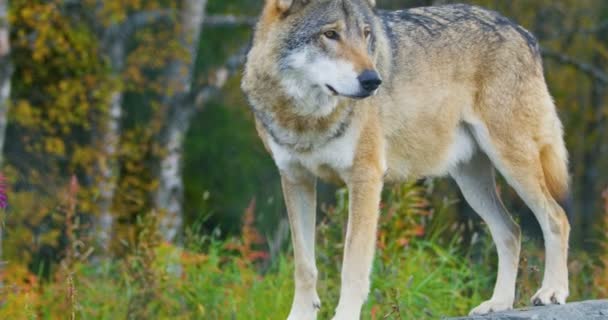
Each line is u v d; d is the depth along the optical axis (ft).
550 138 36.24
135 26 73.77
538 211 35.42
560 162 36.47
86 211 62.54
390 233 43.27
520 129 35.50
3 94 58.44
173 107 73.56
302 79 32.01
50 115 66.28
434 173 35.94
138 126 71.10
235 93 85.46
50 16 65.36
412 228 43.57
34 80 69.10
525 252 40.04
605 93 88.99
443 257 43.57
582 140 90.48
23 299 40.04
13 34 67.56
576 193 92.68
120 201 66.69
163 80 72.59
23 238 59.82
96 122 69.36
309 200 33.76
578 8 84.69
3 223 34.24
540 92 36.14
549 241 35.27
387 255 42.55
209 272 43.73
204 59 88.79
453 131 35.63
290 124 32.50
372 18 32.83
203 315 41.60
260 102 32.94
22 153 71.67
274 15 32.73
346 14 31.86
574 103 87.61
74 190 46.03
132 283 42.55
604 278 43.50
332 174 33.35
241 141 88.28
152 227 44.21
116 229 62.18
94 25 72.64
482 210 36.96
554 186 36.29
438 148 35.47
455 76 35.22
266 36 32.71
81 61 67.56
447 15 35.91
